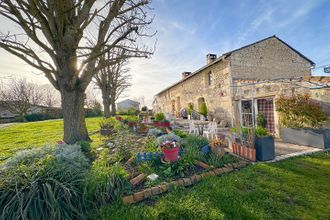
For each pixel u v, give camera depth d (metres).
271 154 4.38
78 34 5.00
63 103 5.21
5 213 1.99
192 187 3.00
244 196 2.67
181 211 2.30
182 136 5.84
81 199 2.38
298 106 5.71
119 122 10.90
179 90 18.78
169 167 3.43
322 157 4.50
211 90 12.07
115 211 2.35
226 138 5.89
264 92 7.77
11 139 8.80
